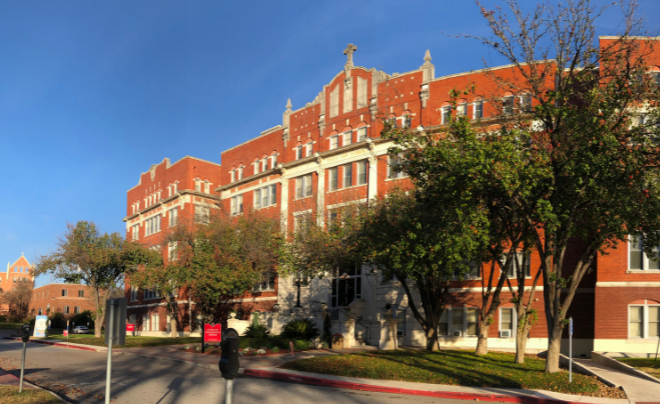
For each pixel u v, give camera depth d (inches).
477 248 833.5
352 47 1573.6
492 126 1165.1
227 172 2030.0
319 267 1154.7
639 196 661.9
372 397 603.8
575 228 739.4
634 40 673.6
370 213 980.6
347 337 1220.5
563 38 690.2
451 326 1277.1
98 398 572.4
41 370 853.8
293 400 572.4
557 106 738.2
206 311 1793.8
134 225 2647.6
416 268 844.6
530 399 587.2
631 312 1040.2
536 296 1195.3
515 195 685.3
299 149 1713.8
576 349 1142.3
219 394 606.2
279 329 1574.8
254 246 1485.0
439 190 686.5
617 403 560.7
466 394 609.0
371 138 1435.8
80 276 2026.3
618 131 652.1
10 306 4507.9
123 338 361.4
